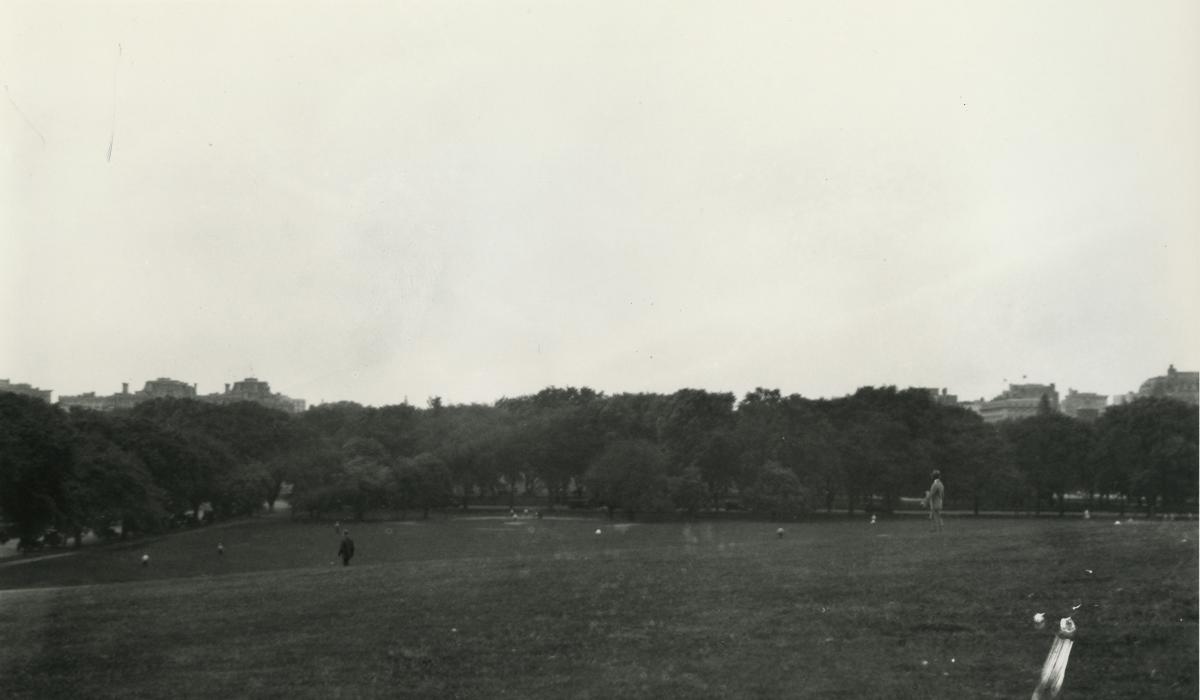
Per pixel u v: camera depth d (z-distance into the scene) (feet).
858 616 83.15
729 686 66.23
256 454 434.30
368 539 350.84
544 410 532.32
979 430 467.52
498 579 112.68
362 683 69.72
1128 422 408.46
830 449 457.27
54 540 308.19
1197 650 69.21
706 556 131.44
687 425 490.08
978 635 75.87
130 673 73.61
